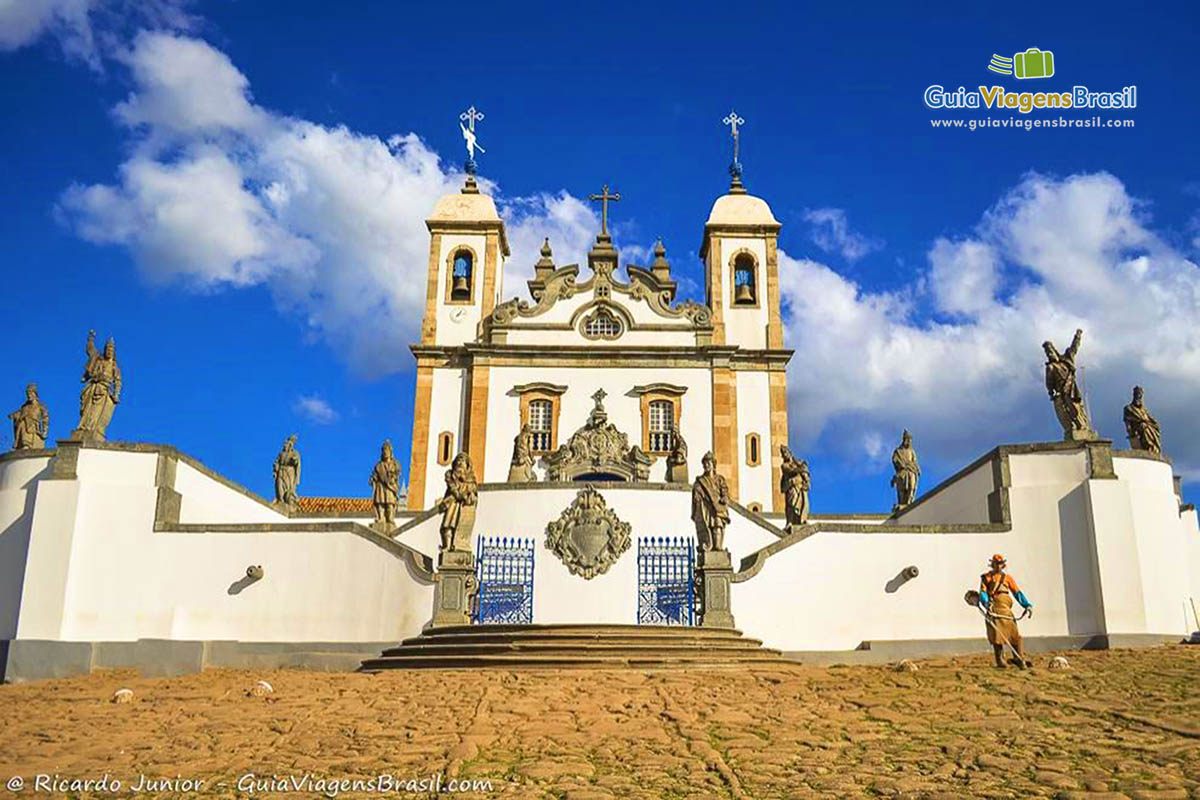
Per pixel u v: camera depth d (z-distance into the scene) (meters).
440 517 28.78
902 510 31.58
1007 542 24.16
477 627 21.45
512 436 39.44
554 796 10.28
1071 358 24.91
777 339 42.34
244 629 24.14
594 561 27.44
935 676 16.72
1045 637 23.23
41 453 24.81
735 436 39.84
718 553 23.92
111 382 25.53
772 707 14.34
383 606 23.81
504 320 40.78
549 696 15.20
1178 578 23.58
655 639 20.50
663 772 11.08
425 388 40.62
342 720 13.91
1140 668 17.00
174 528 24.66
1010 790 10.13
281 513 32.22
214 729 13.62
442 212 43.72
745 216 44.16
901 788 10.27
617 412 39.50
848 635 23.95
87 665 23.28
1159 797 9.66
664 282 44.69
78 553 24.08
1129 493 23.59
